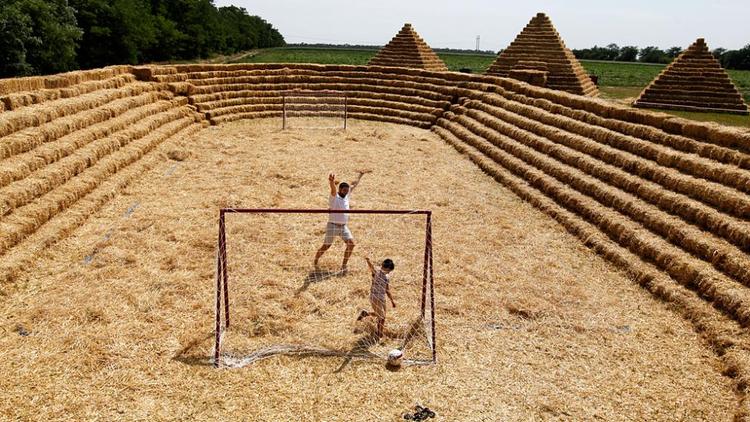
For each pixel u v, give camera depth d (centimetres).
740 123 3097
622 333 802
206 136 2050
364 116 2622
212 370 684
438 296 895
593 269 1016
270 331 777
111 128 1574
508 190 1496
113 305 816
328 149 1909
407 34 3769
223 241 755
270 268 971
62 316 777
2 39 3769
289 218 1225
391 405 638
